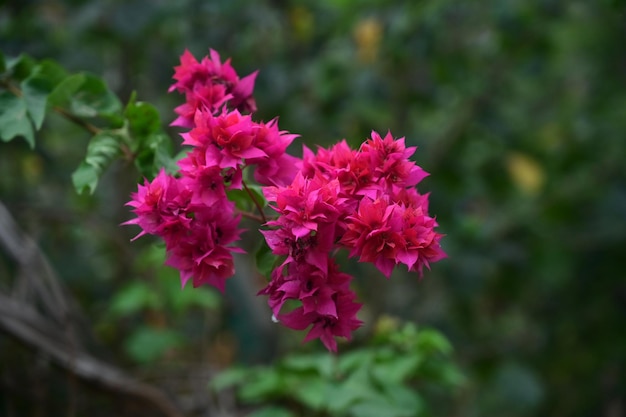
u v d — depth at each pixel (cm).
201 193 107
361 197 108
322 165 111
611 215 378
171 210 108
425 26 315
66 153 358
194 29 312
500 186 369
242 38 324
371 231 102
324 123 343
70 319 208
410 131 348
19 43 263
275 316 105
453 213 338
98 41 310
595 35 388
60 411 234
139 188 111
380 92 324
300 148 342
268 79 321
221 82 128
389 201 109
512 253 357
